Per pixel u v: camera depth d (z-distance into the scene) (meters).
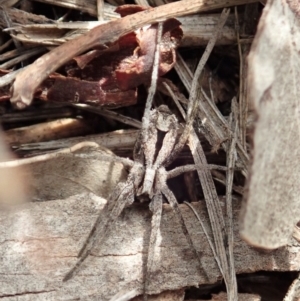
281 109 0.06
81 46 0.07
